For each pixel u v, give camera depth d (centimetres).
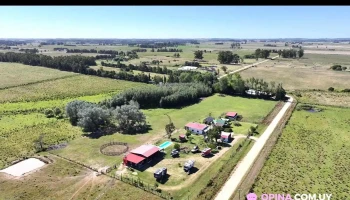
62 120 9519
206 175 6022
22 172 6144
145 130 8744
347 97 12825
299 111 10694
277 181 5725
